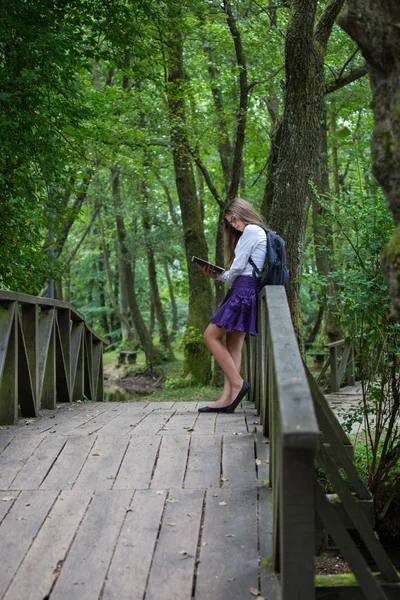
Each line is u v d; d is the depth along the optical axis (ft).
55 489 11.12
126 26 24.61
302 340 19.47
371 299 14.47
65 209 27.86
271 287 11.42
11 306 16.48
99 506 10.41
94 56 24.81
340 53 42.06
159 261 81.76
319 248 16.22
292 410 6.76
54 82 21.94
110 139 32.09
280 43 39.06
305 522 6.77
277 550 8.45
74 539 9.44
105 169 64.85
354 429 21.48
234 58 40.16
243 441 12.96
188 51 43.62
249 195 67.26
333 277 15.48
